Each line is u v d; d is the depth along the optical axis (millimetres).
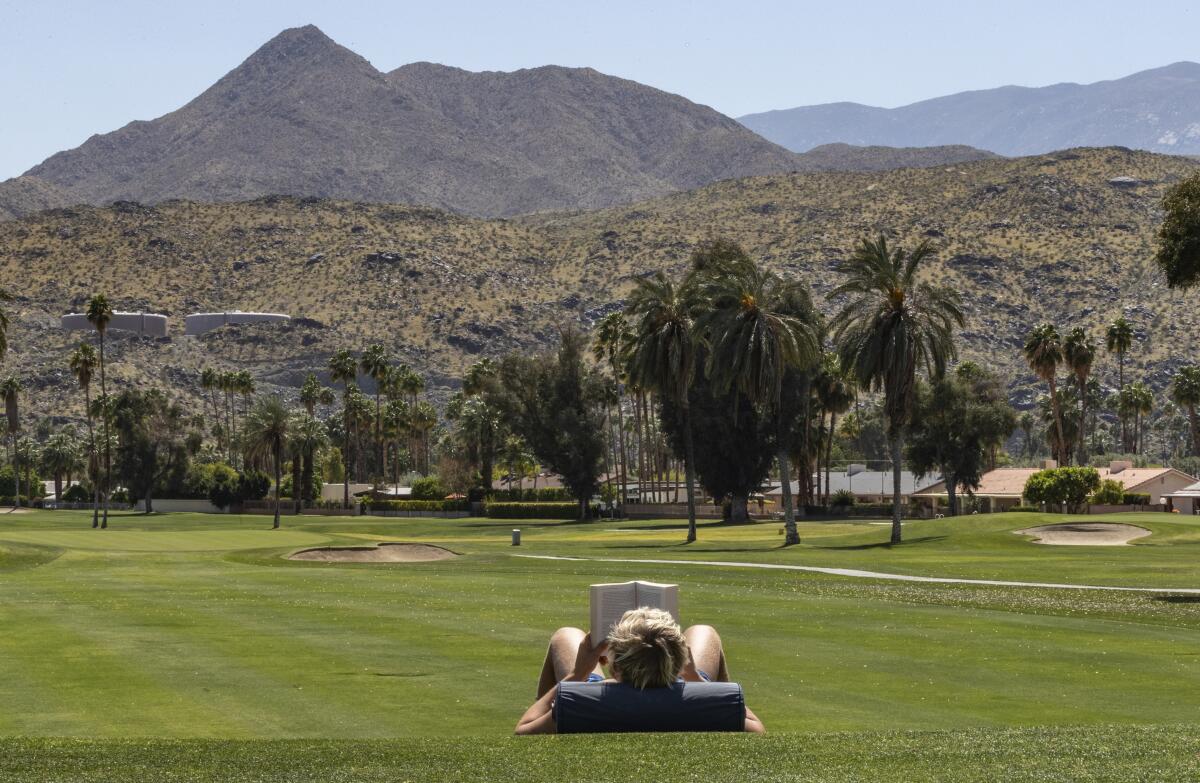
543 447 140500
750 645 24469
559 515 146375
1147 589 40656
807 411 113438
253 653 23219
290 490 184000
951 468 123938
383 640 24984
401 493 186750
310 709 17875
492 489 166375
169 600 33531
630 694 8258
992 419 121750
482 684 19891
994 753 9602
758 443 110688
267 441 141750
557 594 35844
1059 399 173500
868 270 79062
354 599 33969
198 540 77250
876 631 26734
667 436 115438
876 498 153375
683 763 8531
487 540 94125
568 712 8211
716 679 8961
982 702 18406
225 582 41281
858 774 8617
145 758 9859
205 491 182000
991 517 84312
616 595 9500
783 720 16953
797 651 23656
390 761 9281
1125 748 9898
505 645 24266
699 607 32062
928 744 9938
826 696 18891
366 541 73375
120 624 27734
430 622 28094
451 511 159000
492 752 9133
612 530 111938
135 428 177375
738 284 83125
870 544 77312
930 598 36531
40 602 32906
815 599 34969
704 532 103625
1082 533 75875
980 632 26578
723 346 84000
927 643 24797
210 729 16531
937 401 121875
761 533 99500
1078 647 24219
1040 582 44406
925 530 82375
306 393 198125
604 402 145125
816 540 85125
